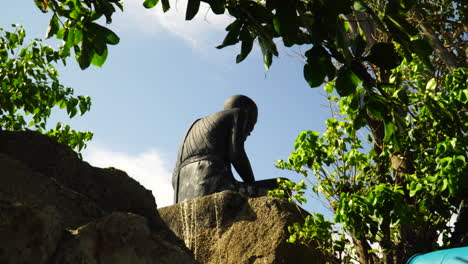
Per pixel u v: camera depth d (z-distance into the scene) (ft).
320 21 10.73
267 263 24.25
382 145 24.71
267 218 25.75
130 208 16.67
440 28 28.40
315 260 24.99
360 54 11.45
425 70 23.91
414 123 23.79
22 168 13.26
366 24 23.77
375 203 21.29
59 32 12.75
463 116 23.00
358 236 21.86
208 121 36.11
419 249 22.79
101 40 12.56
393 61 11.53
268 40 11.73
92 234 11.71
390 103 13.30
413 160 24.29
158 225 16.67
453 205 22.45
